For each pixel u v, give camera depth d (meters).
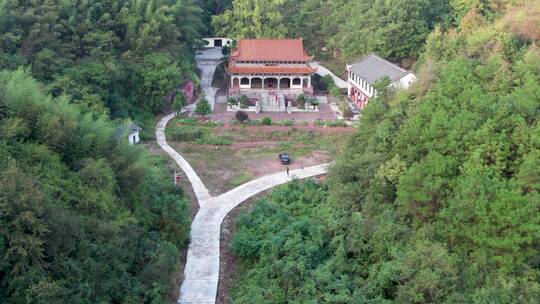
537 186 31.47
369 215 39.09
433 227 34.00
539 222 30.08
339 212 40.75
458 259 31.58
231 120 68.50
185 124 67.75
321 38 94.81
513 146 34.19
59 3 67.62
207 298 34.38
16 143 31.42
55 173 31.50
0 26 59.16
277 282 35.03
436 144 36.19
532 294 29.20
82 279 28.12
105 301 28.80
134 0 75.56
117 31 74.06
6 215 25.64
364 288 33.41
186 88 77.19
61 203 30.11
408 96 44.22
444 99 38.44
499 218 30.30
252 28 89.94
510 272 30.58
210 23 99.19
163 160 55.94
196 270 37.28
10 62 56.44
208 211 45.59
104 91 64.00
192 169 54.59
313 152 59.75
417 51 80.62
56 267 27.06
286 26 94.06
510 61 44.19
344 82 84.75
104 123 38.44
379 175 39.09
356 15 87.50
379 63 73.38
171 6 80.12
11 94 32.94
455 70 41.00
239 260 39.50
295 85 81.12
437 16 84.12
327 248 38.31
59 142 33.09
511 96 36.47
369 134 45.25
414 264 31.61
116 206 34.16
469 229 31.56
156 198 42.31
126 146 37.84
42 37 62.47
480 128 34.81
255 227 42.22
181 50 81.19
